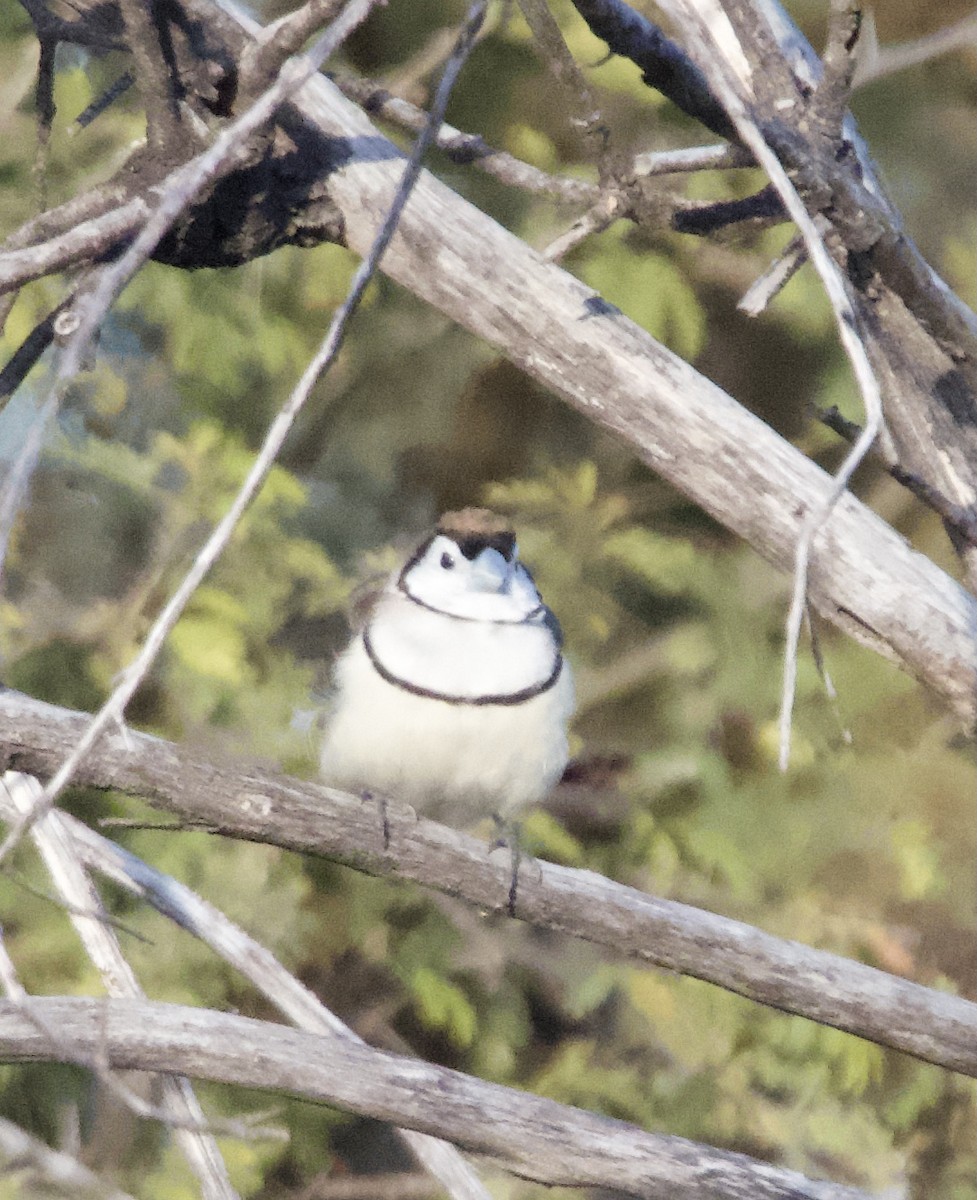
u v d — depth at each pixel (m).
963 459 6.19
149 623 10.55
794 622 4.25
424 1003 10.66
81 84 10.30
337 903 10.85
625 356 5.73
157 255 5.92
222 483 10.76
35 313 10.10
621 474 12.77
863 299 6.11
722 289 12.12
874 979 5.79
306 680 10.48
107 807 10.23
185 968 9.98
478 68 11.23
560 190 5.69
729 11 5.75
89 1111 9.69
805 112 5.64
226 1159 9.81
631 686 11.84
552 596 11.85
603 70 10.72
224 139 4.12
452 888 5.83
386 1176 10.77
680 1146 5.43
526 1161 5.36
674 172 5.55
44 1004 5.14
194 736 10.13
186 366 10.73
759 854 11.20
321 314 11.27
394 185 5.85
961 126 13.43
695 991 10.94
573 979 11.17
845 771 11.43
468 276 5.79
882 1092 11.02
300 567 10.75
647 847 11.19
